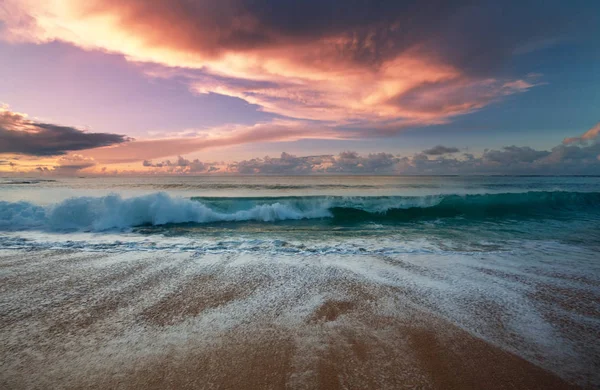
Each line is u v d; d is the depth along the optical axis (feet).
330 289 13.34
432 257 18.74
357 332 9.65
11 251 19.57
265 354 8.44
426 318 10.64
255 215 37.04
